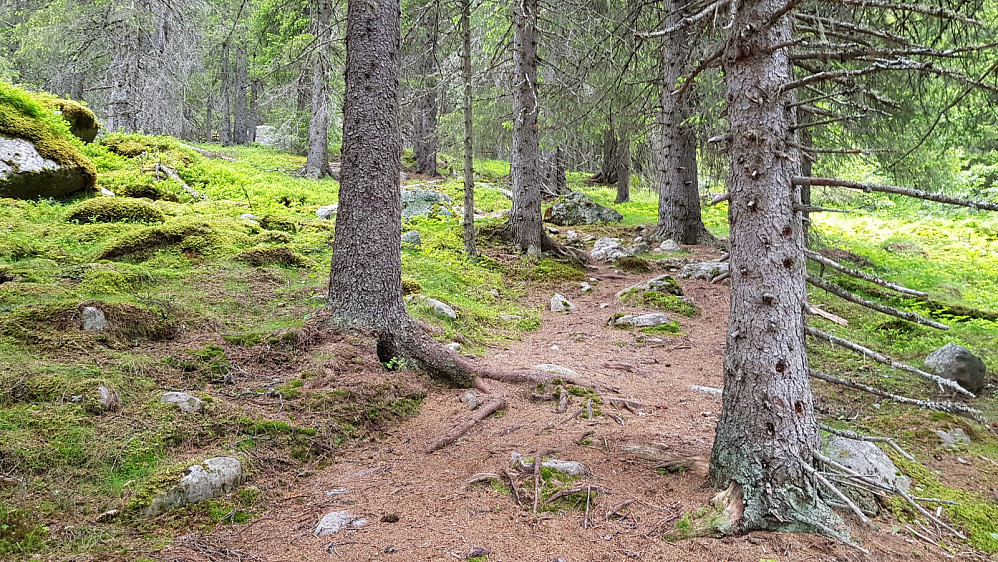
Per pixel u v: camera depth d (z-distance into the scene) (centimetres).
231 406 433
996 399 580
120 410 401
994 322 877
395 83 605
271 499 357
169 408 412
